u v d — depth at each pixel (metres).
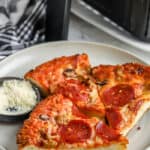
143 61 0.81
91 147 0.65
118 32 0.93
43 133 0.65
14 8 0.90
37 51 0.82
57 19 0.90
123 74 0.74
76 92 0.71
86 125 0.67
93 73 0.75
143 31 0.88
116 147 0.65
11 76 0.77
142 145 0.69
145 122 0.72
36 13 0.92
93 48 0.84
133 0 0.85
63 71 0.75
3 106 0.71
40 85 0.74
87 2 0.96
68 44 0.84
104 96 0.71
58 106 0.69
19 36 0.92
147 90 0.72
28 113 0.70
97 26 0.94
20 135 0.66
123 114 0.69
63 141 0.65
